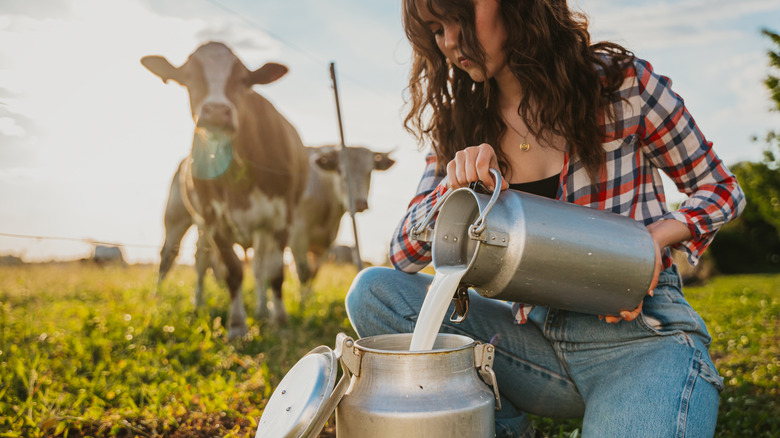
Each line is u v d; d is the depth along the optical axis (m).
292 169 5.13
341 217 8.07
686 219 1.52
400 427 1.21
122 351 3.37
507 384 1.77
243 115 4.70
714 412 1.41
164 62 4.62
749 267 24.56
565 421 2.37
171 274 8.55
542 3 1.54
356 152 7.88
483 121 1.74
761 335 4.52
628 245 1.39
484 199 1.40
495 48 1.57
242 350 3.80
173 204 6.87
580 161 1.60
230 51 4.71
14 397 2.48
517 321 1.71
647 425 1.37
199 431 2.25
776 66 6.29
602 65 1.56
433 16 1.56
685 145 1.59
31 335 3.54
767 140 8.61
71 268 7.75
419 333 1.36
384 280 1.84
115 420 2.28
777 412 2.51
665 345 1.50
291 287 7.68
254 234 4.99
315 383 1.27
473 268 1.36
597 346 1.58
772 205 9.67
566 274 1.37
